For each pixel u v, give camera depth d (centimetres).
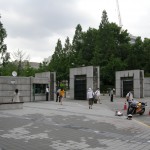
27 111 1969
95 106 2530
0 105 2067
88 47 7362
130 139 1021
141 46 6938
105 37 6744
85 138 1020
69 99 3647
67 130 1184
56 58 7938
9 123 1357
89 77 3347
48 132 1129
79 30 7688
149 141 993
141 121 1587
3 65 5509
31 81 3206
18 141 950
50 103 2877
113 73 6150
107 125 1356
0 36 5150
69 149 848
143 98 4072
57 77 6975
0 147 855
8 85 2995
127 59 6638
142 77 4238
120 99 3828
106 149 856
